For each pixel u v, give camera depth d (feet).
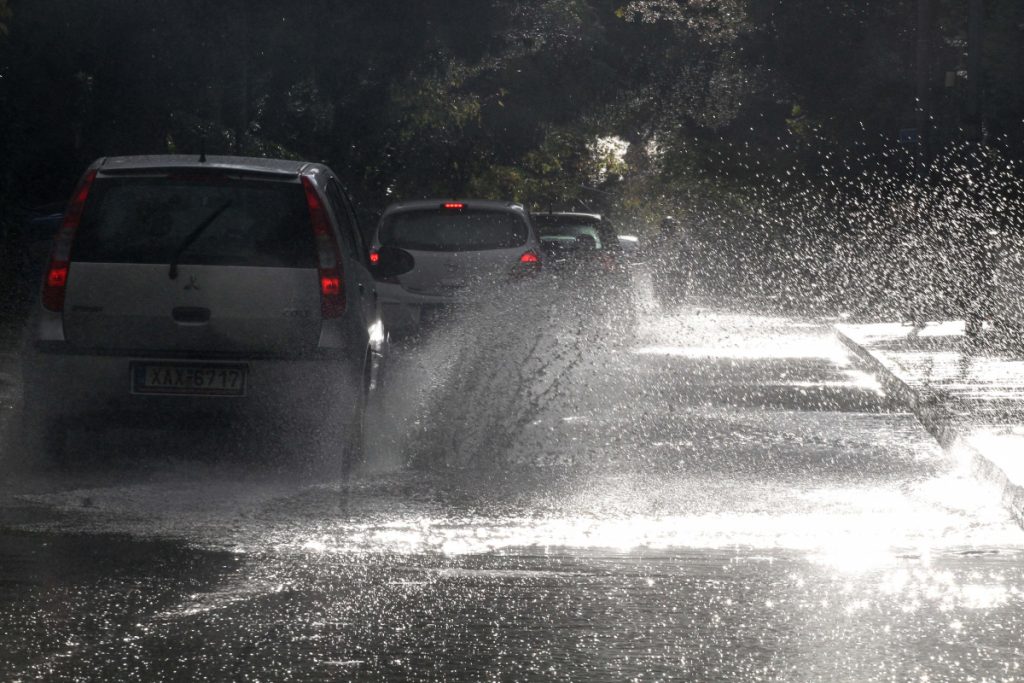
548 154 450.30
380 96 306.96
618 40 417.08
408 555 74.79
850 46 397.80
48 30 247.70
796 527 83.20
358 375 97.81
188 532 78.69
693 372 176.04
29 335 95.86
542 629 61.82
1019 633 61.62
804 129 416.26
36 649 57.93
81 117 261.85
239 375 95.30
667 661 57.36
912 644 59.88
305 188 97.25
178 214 95.96
